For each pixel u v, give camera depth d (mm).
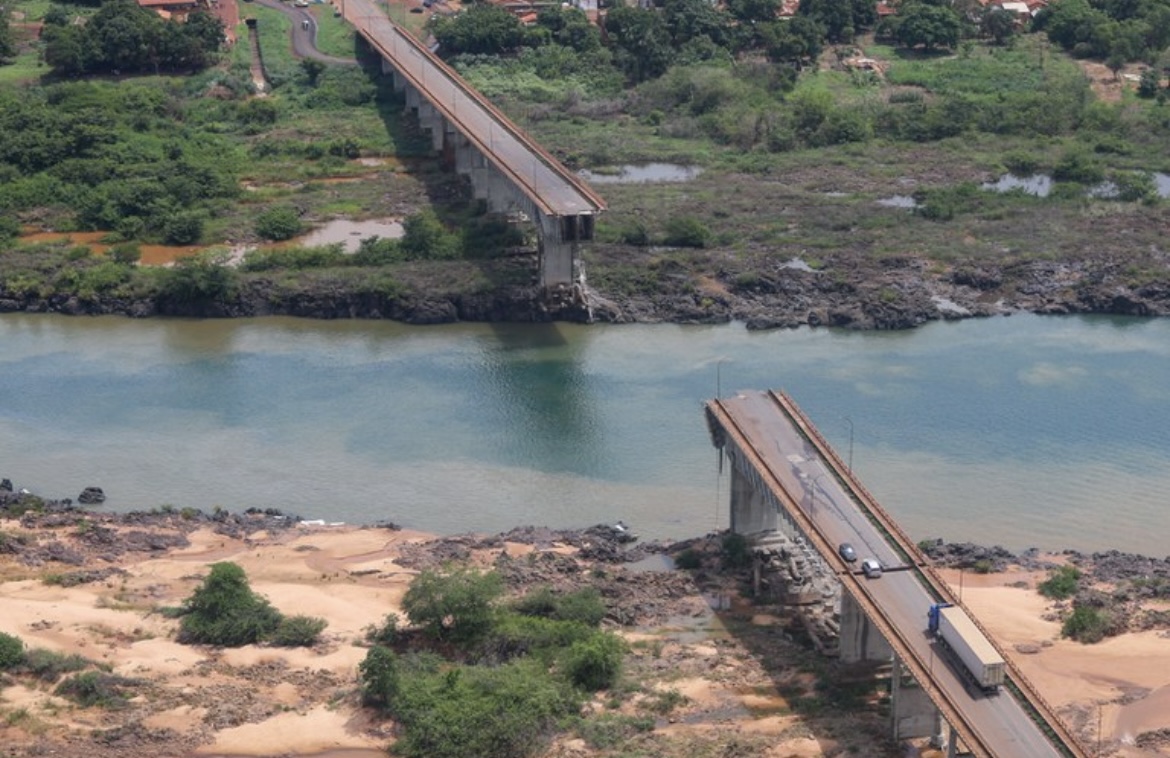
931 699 133500
